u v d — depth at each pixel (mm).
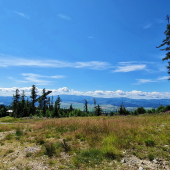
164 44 19328
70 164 5379
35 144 8492
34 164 5465
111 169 4824
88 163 5387
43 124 15695
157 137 8344
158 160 5422
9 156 6441
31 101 61406
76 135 9758
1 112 69312
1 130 13906
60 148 7289
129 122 14383
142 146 7176
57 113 47344
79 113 50969
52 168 5059
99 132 10125
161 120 15016
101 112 52750
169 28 18828
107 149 6320
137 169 4785
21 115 49906
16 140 9625
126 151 6625
